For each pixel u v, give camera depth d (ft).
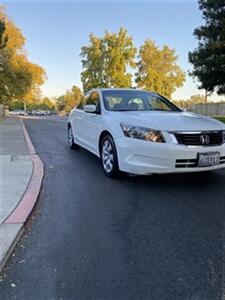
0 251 9.75
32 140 37.63
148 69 197.47
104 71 171.01
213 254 9.98
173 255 9.91
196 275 8.84
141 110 20.45
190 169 16.20
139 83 199.41
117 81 169.37
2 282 8.47
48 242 10.71
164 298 7.87
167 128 16.14
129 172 17.03
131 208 13.97
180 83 207.41
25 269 9.06
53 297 7.89
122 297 7.89
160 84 197.77
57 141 36.78
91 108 21.22
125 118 17.99
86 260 9.58
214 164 16.62
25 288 8.23
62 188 16.87
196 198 15.34
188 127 16.34
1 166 21.18
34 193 15.39
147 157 16.25
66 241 10.79
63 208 13.92
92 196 15.57
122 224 12.25
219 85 91.40
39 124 78.13
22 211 13.02
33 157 24.58
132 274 8.86
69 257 9.74
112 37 171.32
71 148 29.60
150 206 14.23
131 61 174.50
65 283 8.44
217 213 13.41
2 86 130.41
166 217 12.96
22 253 9.95
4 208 13.35
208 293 8.07
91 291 8.12
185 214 13.28
